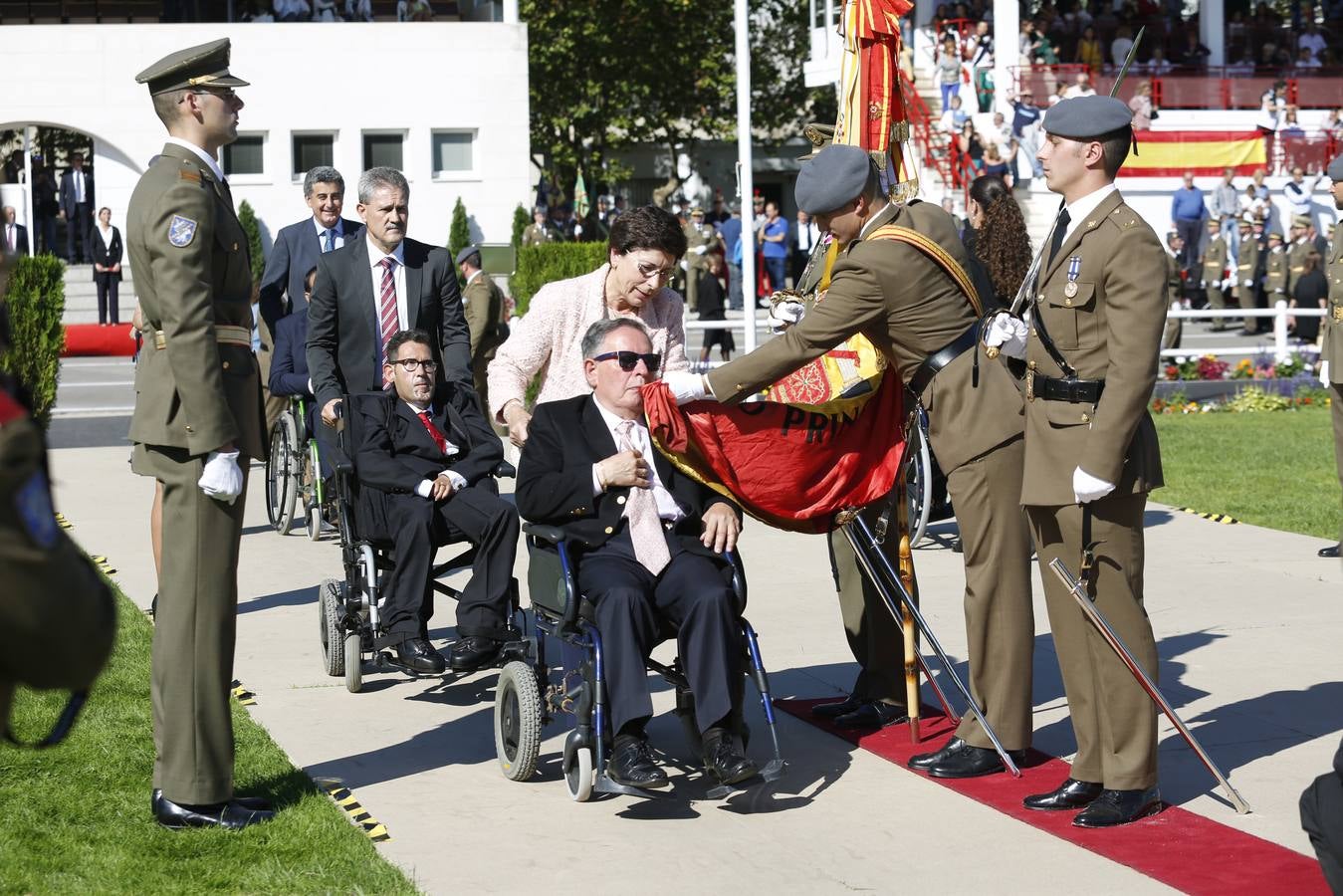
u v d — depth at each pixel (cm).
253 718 661
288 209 2958
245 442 516
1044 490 518
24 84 2858
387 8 3191
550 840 516
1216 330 2919
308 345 788
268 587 920
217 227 507
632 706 523
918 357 564
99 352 2769
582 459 577
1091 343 510
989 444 559
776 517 578
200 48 509
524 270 2044
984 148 2903
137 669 720
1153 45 3269
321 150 2977
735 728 535
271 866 484
